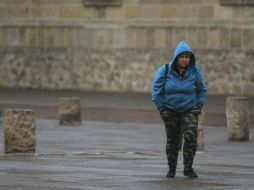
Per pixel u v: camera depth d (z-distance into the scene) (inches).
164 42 2225.6
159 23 2225.6
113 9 2257.6
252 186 841.5
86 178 886.4
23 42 2316.7
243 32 2170.3
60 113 1595.7
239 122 1393.9
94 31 2271.2
